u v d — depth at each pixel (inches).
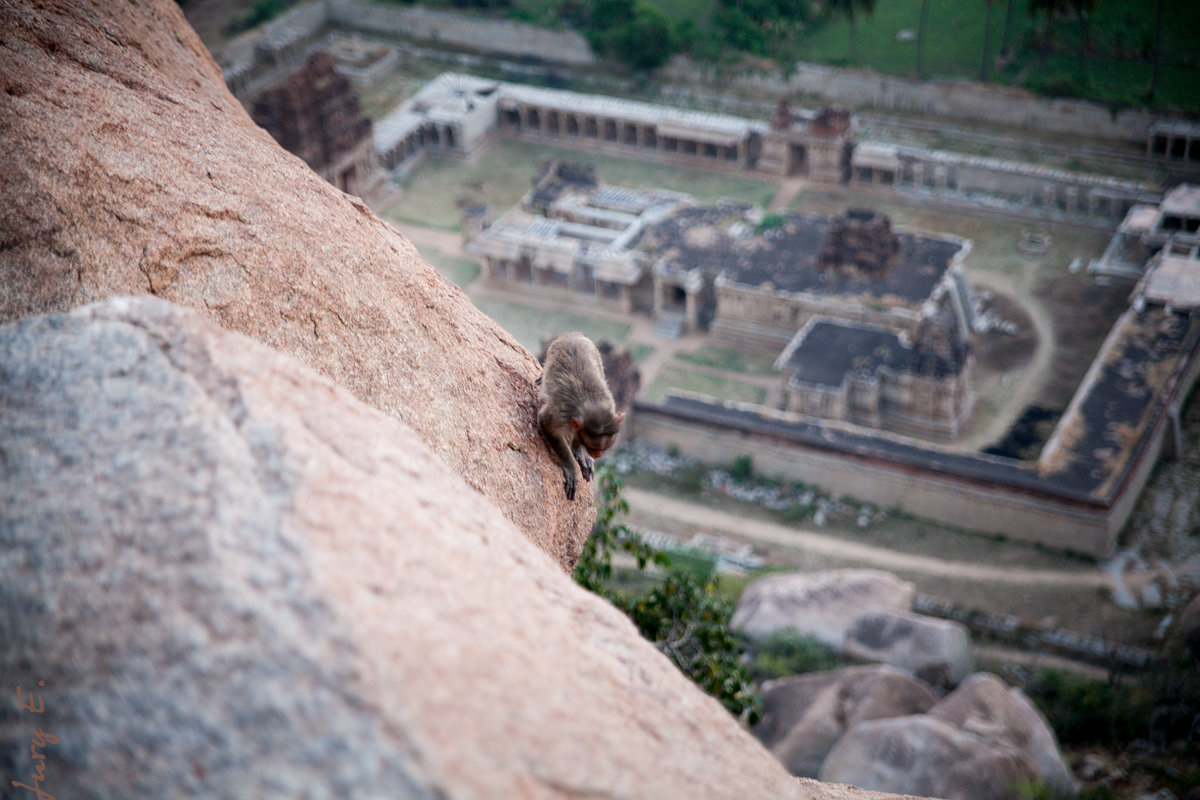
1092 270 2787.9
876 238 2527.1
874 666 1384.1
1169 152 3112.7
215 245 296.2
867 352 2374.5
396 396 311.3
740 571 1948.8
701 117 3341.5
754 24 3735.2
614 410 312.8
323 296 310.5
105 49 356.5
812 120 3255.4
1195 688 1430.9
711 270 2691.9
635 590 1838.1
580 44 3858.3
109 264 276.7
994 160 3159.5
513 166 3467.0
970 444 2298.2
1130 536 1985.7
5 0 344.8
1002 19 3779.5
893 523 2062.0
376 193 3262.8
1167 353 2282.2
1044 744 1248.8
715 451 2242.9
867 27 3858.3
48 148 282.7
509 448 330.3
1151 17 3575.3
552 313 2851.9
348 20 4207.7
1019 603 1845.5
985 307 2716.5
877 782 1149.1
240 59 3885.3
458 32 4050.2
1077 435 2080.5
